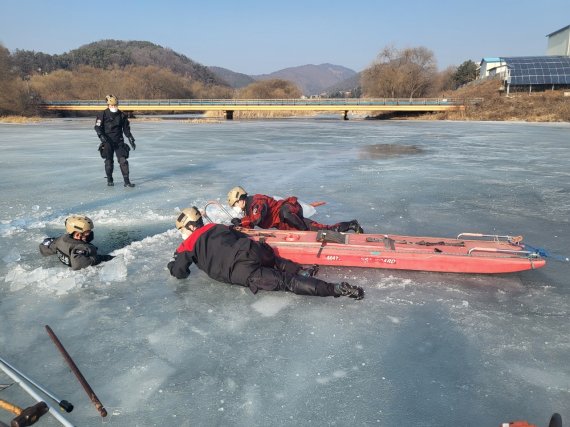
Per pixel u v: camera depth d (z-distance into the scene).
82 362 2.75
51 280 3.94
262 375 2.60
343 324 3.18
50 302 3.58
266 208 4.67
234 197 4.68
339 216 6.16
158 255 4.65
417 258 4.00
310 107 44.16
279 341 2.96
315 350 2.85
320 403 2.35
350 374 2.59
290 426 2.19
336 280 3.93
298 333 3.07
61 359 2.79
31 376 2.61
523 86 45.31
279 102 46.09
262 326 3.17
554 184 8.55
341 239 4.29
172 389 2.48
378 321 3.22
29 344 2.96
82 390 2.48
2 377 2.61
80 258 4.16
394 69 57.28
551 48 59.25
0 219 6.13
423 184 8.55
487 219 6.02
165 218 6.14
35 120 42.72
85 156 13.18
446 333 3.04
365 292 3.70
